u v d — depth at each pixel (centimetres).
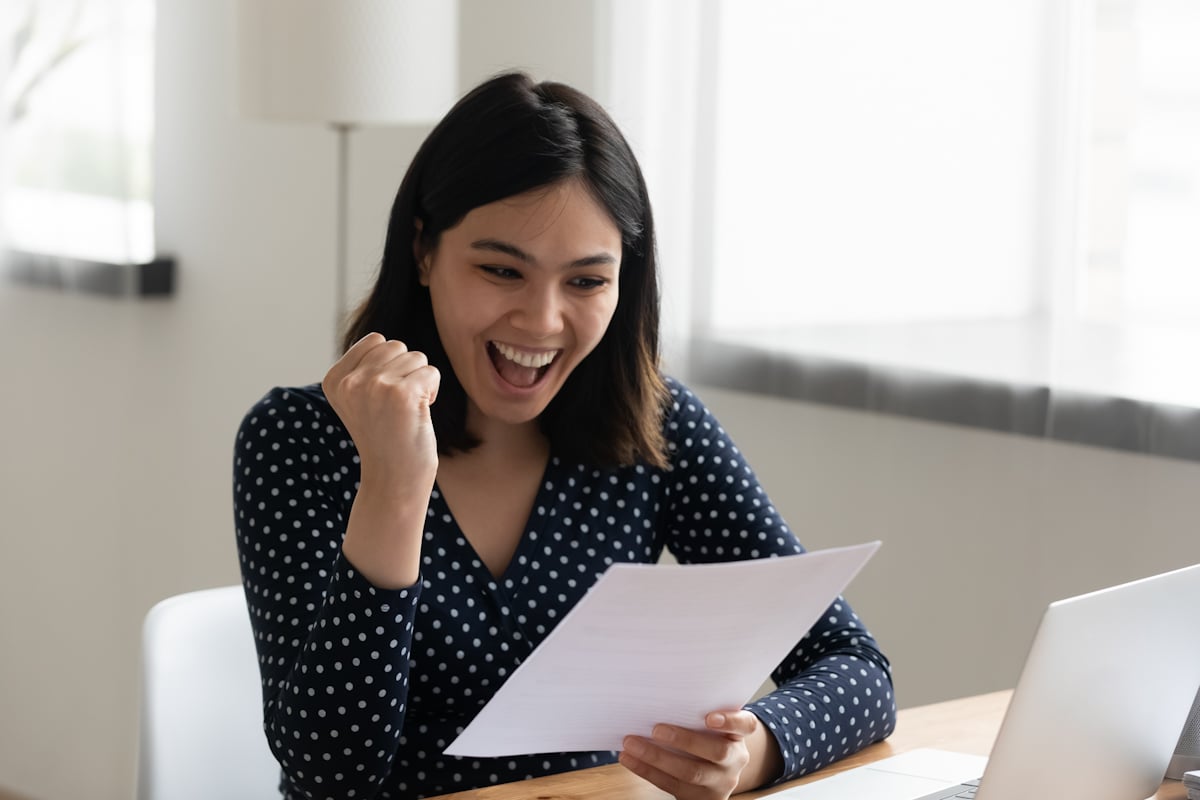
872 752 150
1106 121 215
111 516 366
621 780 138
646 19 262
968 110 230
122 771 367
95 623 372
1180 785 139
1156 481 215
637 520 164
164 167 351
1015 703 110
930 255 236
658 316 161
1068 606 110
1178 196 209
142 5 343
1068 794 121
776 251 253
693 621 112
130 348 359
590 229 142
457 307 145
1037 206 223
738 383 261
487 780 149
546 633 155
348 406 125
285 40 258
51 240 362
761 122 253
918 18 234
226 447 343
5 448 386
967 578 238
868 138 241
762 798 135
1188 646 125
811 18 246
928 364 237
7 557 388
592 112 146
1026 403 226
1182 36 207
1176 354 210
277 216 329
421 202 149
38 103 355
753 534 167
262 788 166
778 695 146
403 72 260
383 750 131
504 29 291
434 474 128
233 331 340
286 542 144
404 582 129
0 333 383
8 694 387
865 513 249
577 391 159
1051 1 220
